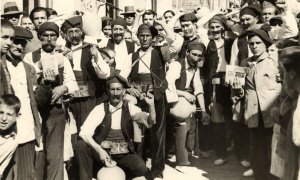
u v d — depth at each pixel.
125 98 7.18
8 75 5.46
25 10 12.07
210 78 9.03
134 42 9.19
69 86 6.45
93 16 7.46
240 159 8.52
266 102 6.88
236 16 11.70
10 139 5.30
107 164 6.13
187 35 9.51
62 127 6.44
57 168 6.39
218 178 7.75
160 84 7.42
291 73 4.23
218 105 8.85
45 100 6.11
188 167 8.34
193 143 8.70
